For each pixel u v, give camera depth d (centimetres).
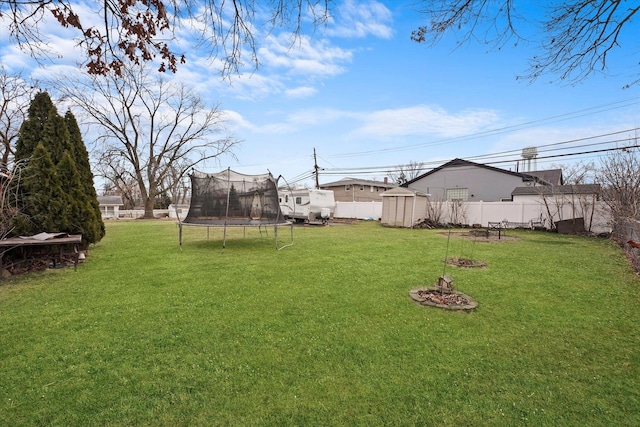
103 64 248
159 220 2133
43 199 667
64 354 283
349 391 234
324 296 453
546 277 565
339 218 2325
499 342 314
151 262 679
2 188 612
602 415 212
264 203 935
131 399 223
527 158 2139
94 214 761
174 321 360
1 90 1288
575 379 254
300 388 237
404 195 1612
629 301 439
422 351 294
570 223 1267
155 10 239
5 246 555
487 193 2198
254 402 221
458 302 423
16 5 222
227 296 451
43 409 212
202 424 200
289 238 1101
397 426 201
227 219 902
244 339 317
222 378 249
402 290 483
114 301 427
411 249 870
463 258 735
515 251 844
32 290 477
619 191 1081
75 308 400
